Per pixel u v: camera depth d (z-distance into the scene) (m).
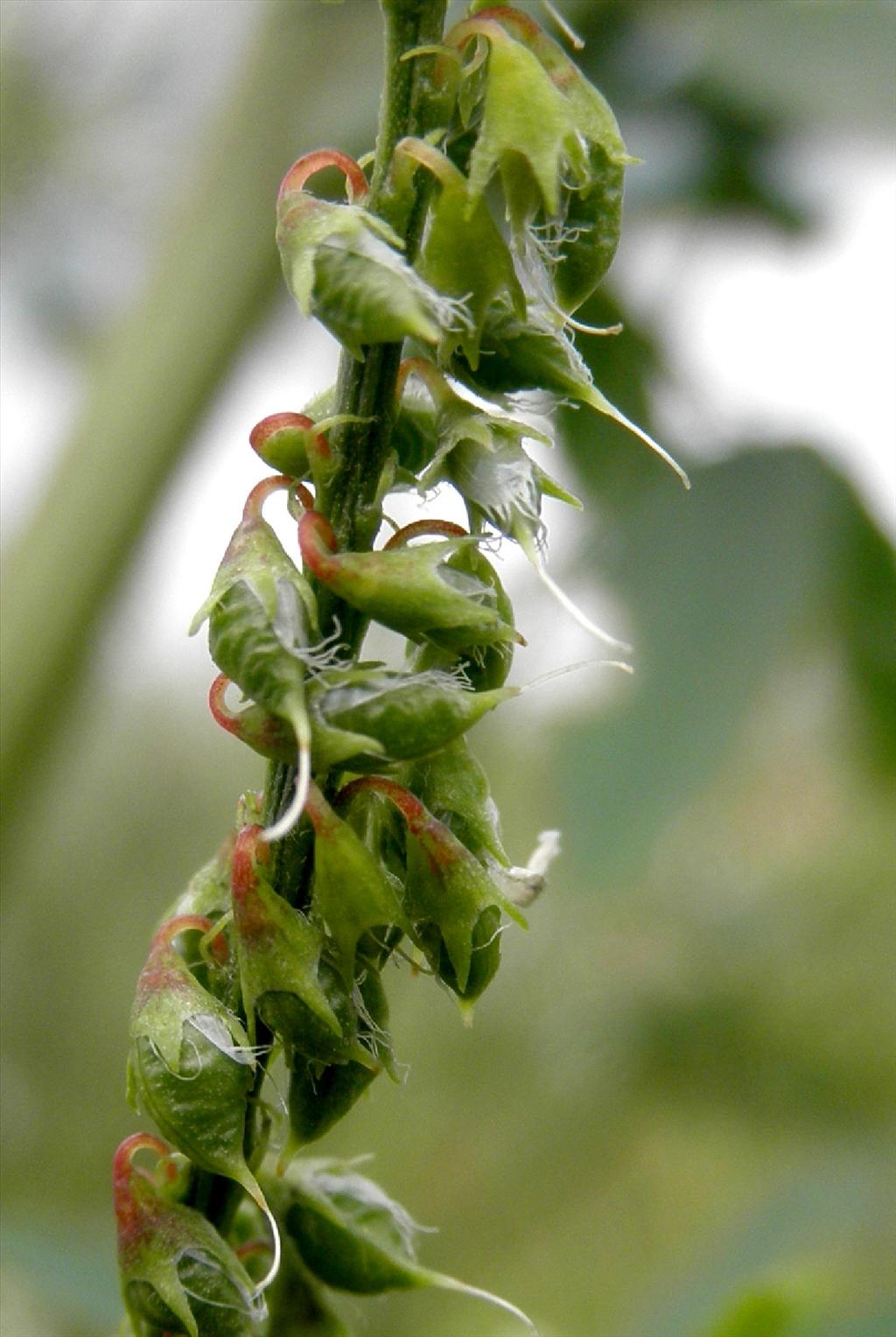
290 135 0.12
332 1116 0.07
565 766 0.10
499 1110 0.19
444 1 0.07
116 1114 0.21
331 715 0.07
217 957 0.07
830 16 0.11
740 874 0.17
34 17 0.15
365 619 0.07
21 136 0.15
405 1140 0.19
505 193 0.07
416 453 0.07
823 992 0.17
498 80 0.07
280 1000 0.07
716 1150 0.19
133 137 0.15
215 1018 0.07
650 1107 0.18
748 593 0.10
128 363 0.12
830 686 0.11
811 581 0.10
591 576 0.11
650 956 0.18
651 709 0.10
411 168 0.07
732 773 0.10
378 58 0.12
